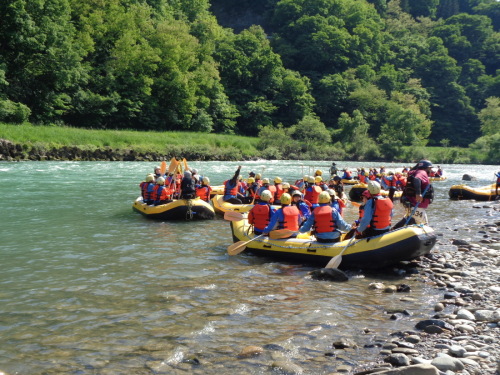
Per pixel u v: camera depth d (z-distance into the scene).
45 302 5.31
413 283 6.37
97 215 11.56
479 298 5.53
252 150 55.19
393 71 104.12
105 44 57.69
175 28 65.12
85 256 7.51
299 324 4.73
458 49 127.75
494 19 153.88
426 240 6.92
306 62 102.12
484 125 88.31
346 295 5.77
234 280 6.36
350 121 73.31
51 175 21.00
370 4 138.62
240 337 4.38
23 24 41.22
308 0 115.62
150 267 6.95
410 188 7.71
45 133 35.69
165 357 3.93
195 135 53.66
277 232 7.79
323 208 7.35
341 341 4.20
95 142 38.06
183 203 11.39
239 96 80.25
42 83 46.75
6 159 29.50
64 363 3.80
